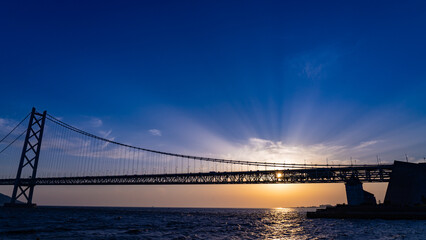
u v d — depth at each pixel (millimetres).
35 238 36688
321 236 39188
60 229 48312
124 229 50062
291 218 90312
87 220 74562
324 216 77688
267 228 53406
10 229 46750
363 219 67625
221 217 101438
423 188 75750
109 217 91250
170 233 44594
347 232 42750
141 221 73938
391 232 41219
